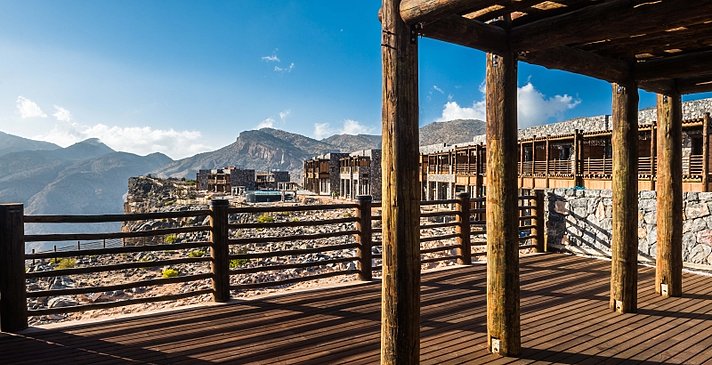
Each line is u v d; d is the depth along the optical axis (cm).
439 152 3441
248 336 416
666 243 554
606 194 796
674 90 550
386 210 296
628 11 305
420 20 283
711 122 1396
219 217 531
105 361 356
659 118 564
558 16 338
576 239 854
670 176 552
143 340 405
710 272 660
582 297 553
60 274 452
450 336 418
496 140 374
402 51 288
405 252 291
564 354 372
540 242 904
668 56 463
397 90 288
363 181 4403
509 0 316
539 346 391
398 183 289
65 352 374
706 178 1343
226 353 374
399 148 288
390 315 296
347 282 646
